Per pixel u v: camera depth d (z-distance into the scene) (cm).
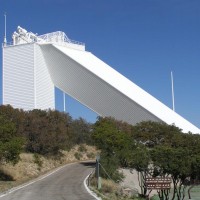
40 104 13925
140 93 12612
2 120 5378
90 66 13162
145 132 8788
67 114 10212
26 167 6656
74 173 6194
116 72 13412
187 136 8419
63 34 14138
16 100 14175
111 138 6931
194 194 5575
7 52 14400
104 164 5350
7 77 14338
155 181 4409
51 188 4391
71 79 13475
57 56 13688
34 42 13925
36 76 13875
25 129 8156
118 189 4459
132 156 4809
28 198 3616
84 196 3716
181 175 4575
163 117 11694
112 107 12575
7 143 4988
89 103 13088
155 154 4588
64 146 8694
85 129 10731
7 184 4750
